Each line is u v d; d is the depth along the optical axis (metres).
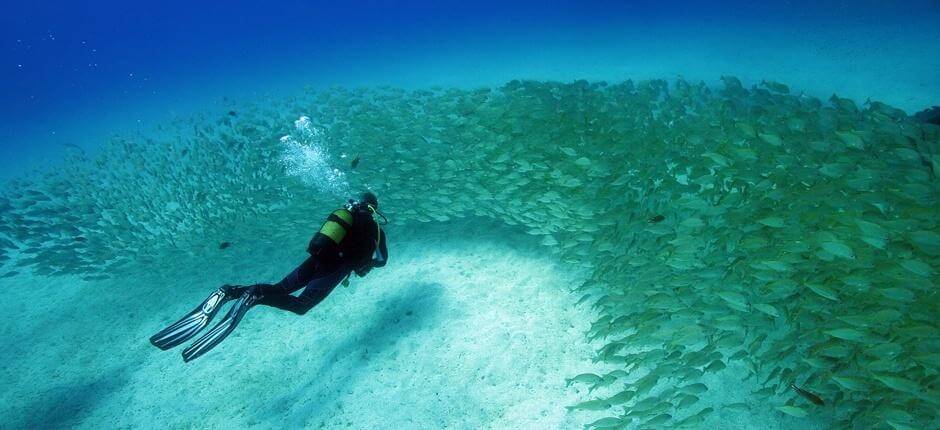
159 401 4.67
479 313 5.18
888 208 4.17
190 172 9.43
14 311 6.67
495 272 5.83
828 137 5.46
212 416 4.41
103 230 7.65
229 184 8.44
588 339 4.31
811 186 4.32
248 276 6.66
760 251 3.95
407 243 6.82
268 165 8.91
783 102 7.15
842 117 6.01
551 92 9.88
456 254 6.36
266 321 5.60
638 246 4.69
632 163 5.92
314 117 10.85
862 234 3.57
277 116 11.66
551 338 4.69
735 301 3.39
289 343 5.21
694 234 4.42
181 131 16.53
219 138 11.85
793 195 4.32
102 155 12.27
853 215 3.84
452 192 6.47
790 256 3.63
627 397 3.24
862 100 9.77
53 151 16.89
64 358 5.52
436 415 4.09
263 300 3.70
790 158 4.73
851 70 11.44
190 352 3.45
